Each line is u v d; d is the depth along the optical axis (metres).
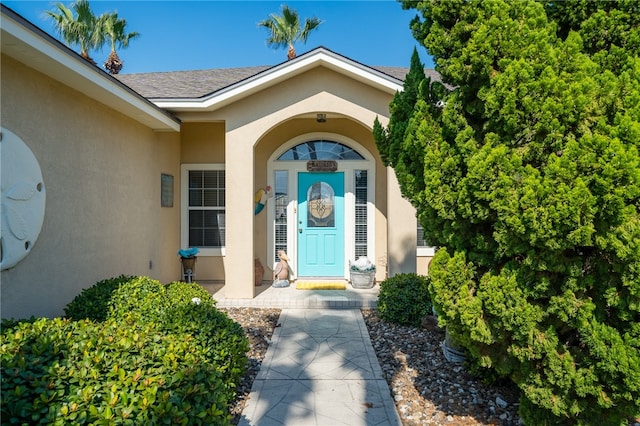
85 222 4.59
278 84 6.37
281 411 3.13
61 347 2.23
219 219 8.11
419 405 3.20
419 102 3.00
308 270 8.12
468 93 2.65
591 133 2.15
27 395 1.82
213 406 2.13
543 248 2.23
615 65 2.32
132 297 4.00
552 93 2.19
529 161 2.33
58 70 3.79
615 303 2.18
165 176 7.18
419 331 4.98
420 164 3.11
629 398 2.11
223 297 6.58
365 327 5.22
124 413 1.78
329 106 6.31
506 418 2.97
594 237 2.10
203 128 8.02
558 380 2.31
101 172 4.95
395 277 5.78
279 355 4.28
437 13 2.58
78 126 4.45
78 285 4.45
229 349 3.21
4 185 3.34
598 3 2.41
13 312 3.48
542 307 2.38
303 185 8.09
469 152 2.51
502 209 2.25
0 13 2.91
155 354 2.31
